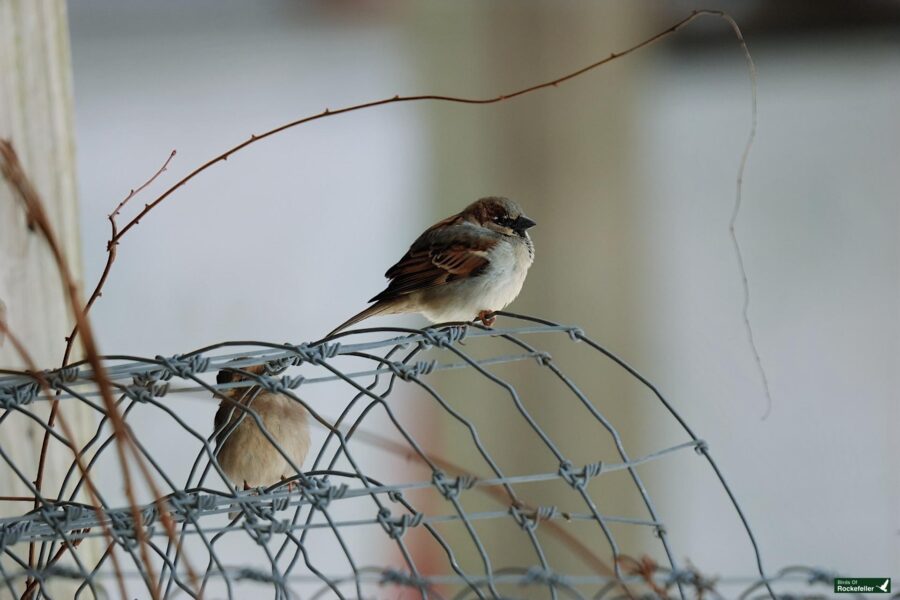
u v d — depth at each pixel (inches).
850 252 562.9
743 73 569.0
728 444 523.5
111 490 415.5
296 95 591.5
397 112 518.0
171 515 228.1
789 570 270.2
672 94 569.0
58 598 297.4
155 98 592.4
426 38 432.1
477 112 427.5
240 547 437.7
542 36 426.3
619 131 431.8
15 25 293.4
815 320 550.9
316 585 433.7
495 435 424.5
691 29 528.4
